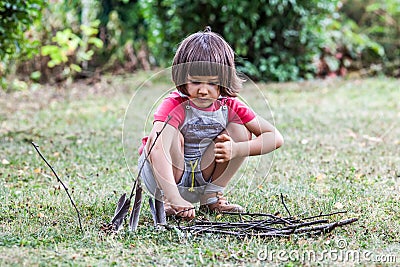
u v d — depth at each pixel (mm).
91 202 3828
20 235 3135
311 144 5781
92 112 7688
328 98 8836
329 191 4109
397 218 3504
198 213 3686
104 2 11398
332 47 11266
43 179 4477
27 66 10078
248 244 3016
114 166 4883
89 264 2725
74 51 10422
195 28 10398
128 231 3205
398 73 11461
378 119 7164
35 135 6164
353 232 3258
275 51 10719
